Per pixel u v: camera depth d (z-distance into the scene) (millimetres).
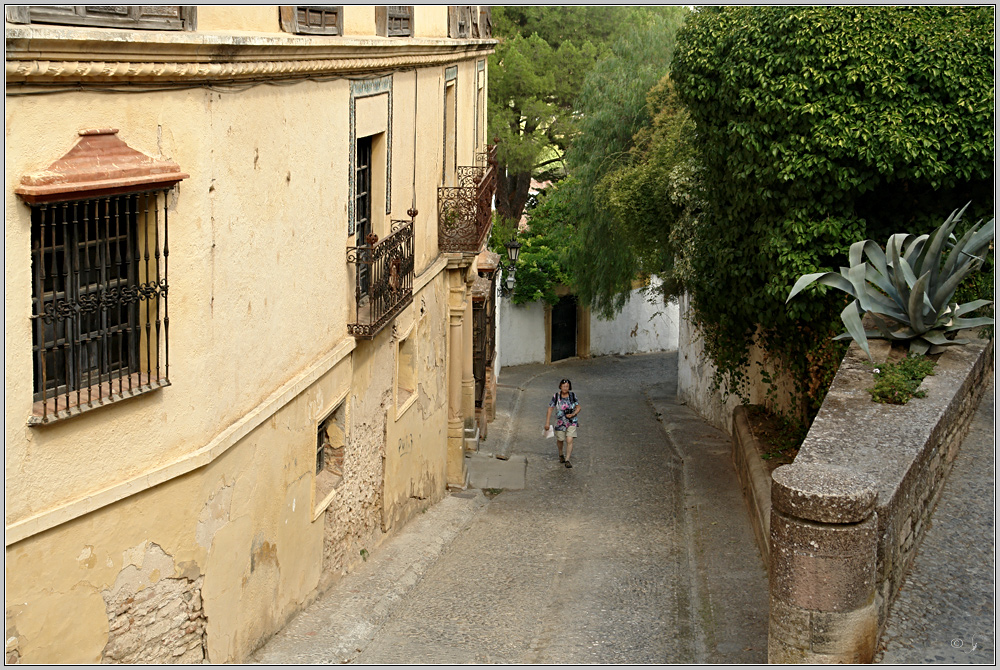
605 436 19141
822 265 10875
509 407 23188
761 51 10570
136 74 5617
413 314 12328
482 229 14445
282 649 7750
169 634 6445
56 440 5422
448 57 13492
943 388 9117
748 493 12195
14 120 4953
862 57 10102
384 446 11156
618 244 24016
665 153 18172
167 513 6297
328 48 8234
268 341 7617
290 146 7867
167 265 6059
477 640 8320
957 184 11062
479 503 14180
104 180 5410
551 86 29156
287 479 8164
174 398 6293
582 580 10023
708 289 13234
